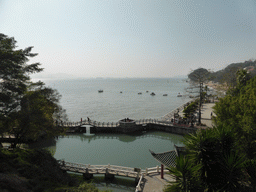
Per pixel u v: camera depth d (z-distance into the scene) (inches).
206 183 479.5
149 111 3164.4
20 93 940.0
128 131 2010.3
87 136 1964.8
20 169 733.3
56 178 828.0
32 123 1108.5
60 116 1430.9
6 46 903.1
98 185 997.2
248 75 1920.5
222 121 978.7
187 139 543.8
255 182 467.5
